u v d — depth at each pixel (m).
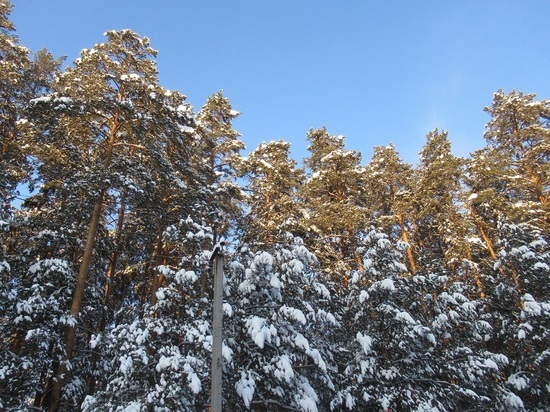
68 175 15.73
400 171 23.69
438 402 11.55
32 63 18.70
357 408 12.18
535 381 13.92
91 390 15.30
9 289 12.86
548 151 22.16
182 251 13.59
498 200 19.80
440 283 15.21
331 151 22.19
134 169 14.63
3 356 11.13
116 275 18.89
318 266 14.73
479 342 15.25
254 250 16.19
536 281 16.27
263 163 21.22
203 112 21.81
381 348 13.09
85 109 13.65
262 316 11.49
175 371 8.89
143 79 15.61
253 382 9.73
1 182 14.92
